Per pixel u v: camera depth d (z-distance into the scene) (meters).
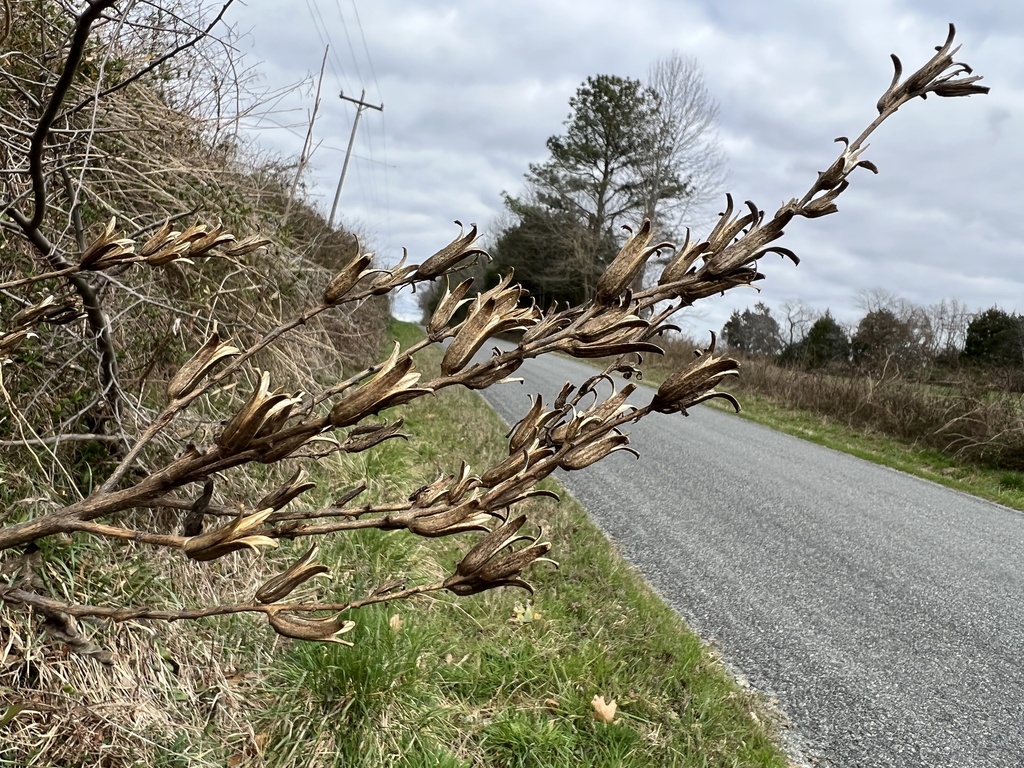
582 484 6.71
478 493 0.83
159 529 2.71
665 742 2.70
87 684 2.03
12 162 2.25
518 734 2.55
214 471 0.76
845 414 14.30
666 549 5.19
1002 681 3.71
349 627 0.75
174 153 3.54
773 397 16.53
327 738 2.34
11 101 2.44
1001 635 4.29
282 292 4.28
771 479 8.13
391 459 5.04
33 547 1.01
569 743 2.57
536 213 37.12
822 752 2.93
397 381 0.72
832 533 6.12
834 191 0.79
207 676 2.42
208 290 3.38
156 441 2.81
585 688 2.95
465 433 7.28
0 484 2.16
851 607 4.50
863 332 18.92
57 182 2.57
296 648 2.64
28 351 2.23
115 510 0.80
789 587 4.73
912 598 4.77
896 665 3.77
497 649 3.11
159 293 3.14
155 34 2.81
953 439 11.58
